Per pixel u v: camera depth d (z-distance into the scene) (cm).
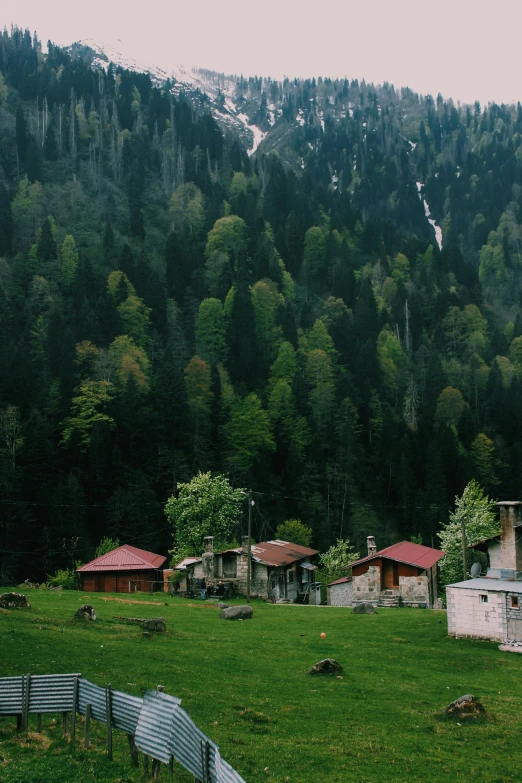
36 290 19750
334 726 2833
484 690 3566
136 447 13750
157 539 11550
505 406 18012
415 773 2395
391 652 4356
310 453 15100
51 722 2500
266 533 12594
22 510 10988
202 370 16538
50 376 15275
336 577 9756
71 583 8188
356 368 19688
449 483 14938
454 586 4934
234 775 1564
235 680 3338
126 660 3397
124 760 2178
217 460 14400
